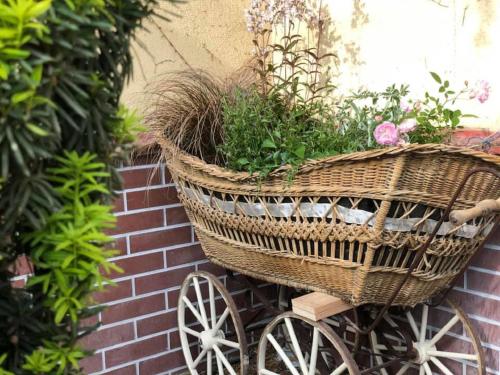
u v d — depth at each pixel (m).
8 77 0.73
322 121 1.84
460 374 1.95
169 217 2.21
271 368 2.33
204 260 2.31
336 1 2.24
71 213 0.87
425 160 1.38
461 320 1.82
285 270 1.70
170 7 2.20
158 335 2.23
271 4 2.14
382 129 1.48
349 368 1.57
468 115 1.66
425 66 1.97
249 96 1.93
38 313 0.94
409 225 1.45
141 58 2.14
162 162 2.16
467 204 1.51
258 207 1.65
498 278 1.81
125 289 2.12
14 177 0.81
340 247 1.51
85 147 0.90
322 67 2.32
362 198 1.43
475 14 1.81
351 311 1.80
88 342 2.06
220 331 2.13
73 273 0.87
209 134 1.99
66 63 0.79
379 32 2.10
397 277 1.52
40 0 0.77
